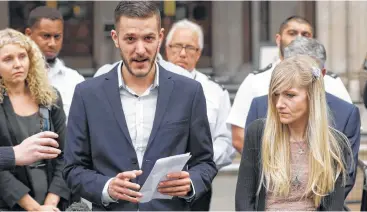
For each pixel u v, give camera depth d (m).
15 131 5.07
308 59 4.32
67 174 4.48
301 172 4.29
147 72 4.35
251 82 6.00
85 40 11.05
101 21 11.02
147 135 4.46
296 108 4.23
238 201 4.39
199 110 4.51
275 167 4.28
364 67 5.82
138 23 4.28
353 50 10.30
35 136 4.24
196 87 4.53
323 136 4.25
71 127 4.48
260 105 5.20
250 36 11.12
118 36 4.36
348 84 9.88
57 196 5.16
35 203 5.05
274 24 11.04
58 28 6.28
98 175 4.39
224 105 6.31
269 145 4.30
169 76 4.53
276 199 4.31
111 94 4.47
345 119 4.89
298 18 6.30
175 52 6.36
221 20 11.27
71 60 11.01
